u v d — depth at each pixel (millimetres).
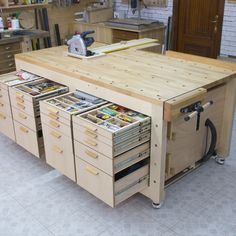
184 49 5789
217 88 2672
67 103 2529
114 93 2395
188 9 5500
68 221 2357
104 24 5785
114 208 2475
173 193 2625
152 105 2148
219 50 5301
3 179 2854
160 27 5617
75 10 6270
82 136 2248
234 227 2275
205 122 2682
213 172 2906
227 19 5031
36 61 3078
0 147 3387
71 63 2971
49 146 2641
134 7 5906
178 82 2404
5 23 5180
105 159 2115
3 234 2250
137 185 2320
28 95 2688
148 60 3014
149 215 2396
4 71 4609
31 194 2652
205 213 2408
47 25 5785
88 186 2375
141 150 2234
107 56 3168
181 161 2600
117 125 2162
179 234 2219
